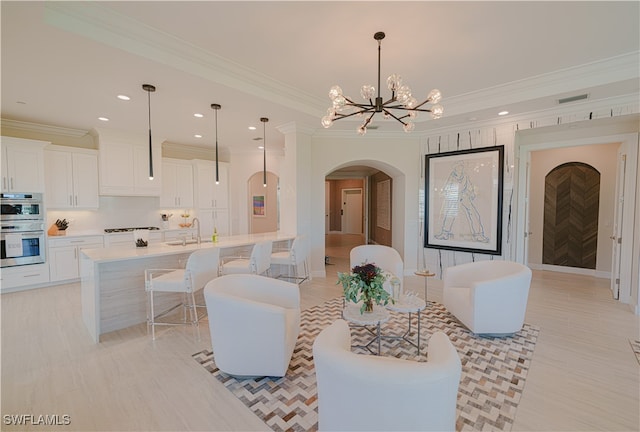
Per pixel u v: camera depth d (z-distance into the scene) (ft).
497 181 15.48
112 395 7.13
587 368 8.26
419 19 8.08
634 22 8.18
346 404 4.51
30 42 7.97
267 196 28.40
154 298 12.05
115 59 8.95
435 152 17.80
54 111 14.03
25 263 15.11
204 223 22.75
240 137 19.98
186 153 23.13
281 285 9.23
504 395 7.12
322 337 5.27
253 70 11.18
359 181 41.47
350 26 8.40
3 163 14.30
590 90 11.49
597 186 18.26
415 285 16.65
